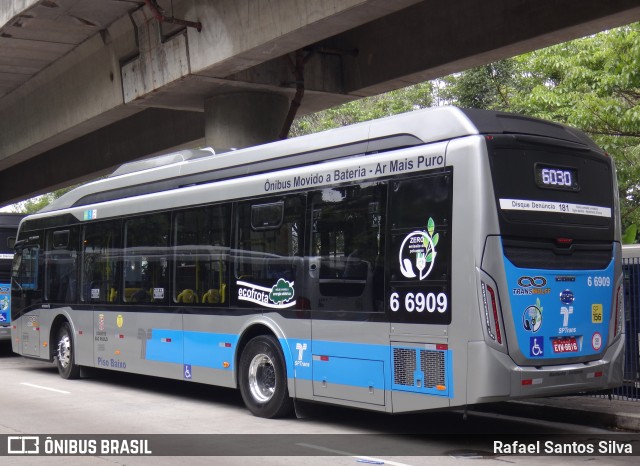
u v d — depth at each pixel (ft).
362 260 30.83
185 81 50.75
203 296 38.86
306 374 32.96
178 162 42.70
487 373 26.43
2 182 111.86
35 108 71.67
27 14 53.42
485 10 46.47
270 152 36.52
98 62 59.72
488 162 27.32
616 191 31.71
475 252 26.81
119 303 45.32
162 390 45.44
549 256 28.48
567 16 42.09
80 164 91.61
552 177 28.99
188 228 40.40
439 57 49.32
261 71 51.98
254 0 43.86
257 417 35.58
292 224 34.27
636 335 37.06
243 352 36.22
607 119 57.31
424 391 28.07
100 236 47.78
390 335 29.37
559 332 28.40
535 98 64.13
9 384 48.32
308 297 33.09
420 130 29.63
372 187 30.78
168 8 50.78
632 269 37.55
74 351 49.70
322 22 40.06
